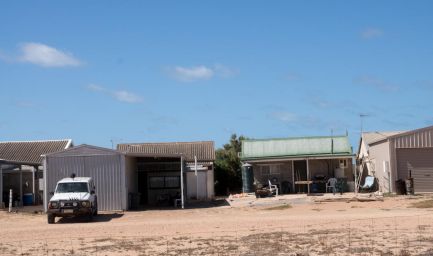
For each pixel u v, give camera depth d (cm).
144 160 3806
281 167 4288
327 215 2508
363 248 1539
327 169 4259
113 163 3161
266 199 3612
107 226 2334
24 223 2644
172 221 2483
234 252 1536
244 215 2702
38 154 4816
